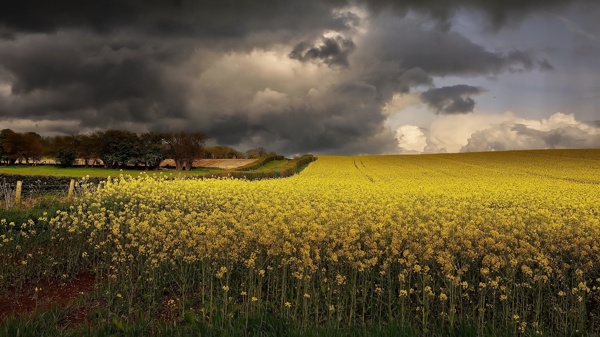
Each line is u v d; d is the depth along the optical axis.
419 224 13.87
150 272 11.55
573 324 9.10
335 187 29.12
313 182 33.69
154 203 19.22
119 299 10.26
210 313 8.63
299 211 15.70
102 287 10.98
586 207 21.56
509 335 7.63
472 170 60.75
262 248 11.35
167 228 13.71
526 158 78.50
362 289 9.90
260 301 9.18
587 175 50.34
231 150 112.88
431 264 11.16
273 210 15.88
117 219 14.76
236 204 20.06
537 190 31.44
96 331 7.63
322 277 10.34
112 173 62.91
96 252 13.71
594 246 11.22
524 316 9.04
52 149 89.19
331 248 10.88
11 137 86.19
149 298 10.10
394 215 16.83
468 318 8.71
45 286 11.51
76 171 68.44
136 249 13.17
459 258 11.55
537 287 10.25
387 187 31.59
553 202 23.88
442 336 8.09
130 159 77.00
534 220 16.64
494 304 9.55
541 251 11.04
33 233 14.34
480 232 12.45
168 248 11.94
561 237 12.56
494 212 18.28
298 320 8.35
